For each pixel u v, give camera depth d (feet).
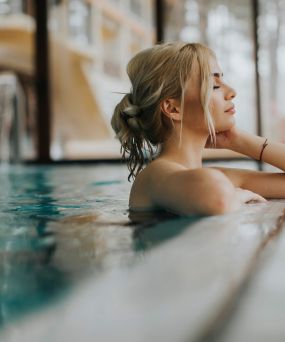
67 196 7.04
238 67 23.09
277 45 23.18
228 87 5.25
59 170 17.16
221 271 2.31
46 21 23.88
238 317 1.71
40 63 23.88
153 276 2.29
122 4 28.02
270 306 1.81
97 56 27.68
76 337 1.65
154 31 23.38
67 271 2.51
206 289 2.04
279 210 4.49
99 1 27.81
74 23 26.68
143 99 5.12
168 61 5.01
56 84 25.12
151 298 1.97
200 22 23.86
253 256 2.60
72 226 4.09
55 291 2.17
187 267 2.43
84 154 26.37
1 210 5.37
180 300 1.92
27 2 27.30
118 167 18.47
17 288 2.23
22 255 2.97
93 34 27.73
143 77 5.09
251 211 4.43
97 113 27.22
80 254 2.92
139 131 5.26
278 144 5.80
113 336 1.64
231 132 5.69
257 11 22.80
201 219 4.05
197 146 5.18
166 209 4.69
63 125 25.31
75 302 1.99
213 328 1.63
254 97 22.75
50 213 5.04
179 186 4.35
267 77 23.11
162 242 3.14
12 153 23.03
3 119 23.20
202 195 4.20
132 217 4.43
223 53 23.41
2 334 1.72
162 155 5.22
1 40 27.73
